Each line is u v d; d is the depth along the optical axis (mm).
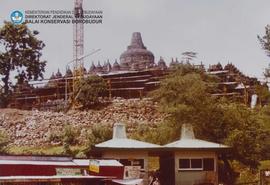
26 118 91500
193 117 61062
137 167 48531
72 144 79375
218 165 57156
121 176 43000
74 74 106500
